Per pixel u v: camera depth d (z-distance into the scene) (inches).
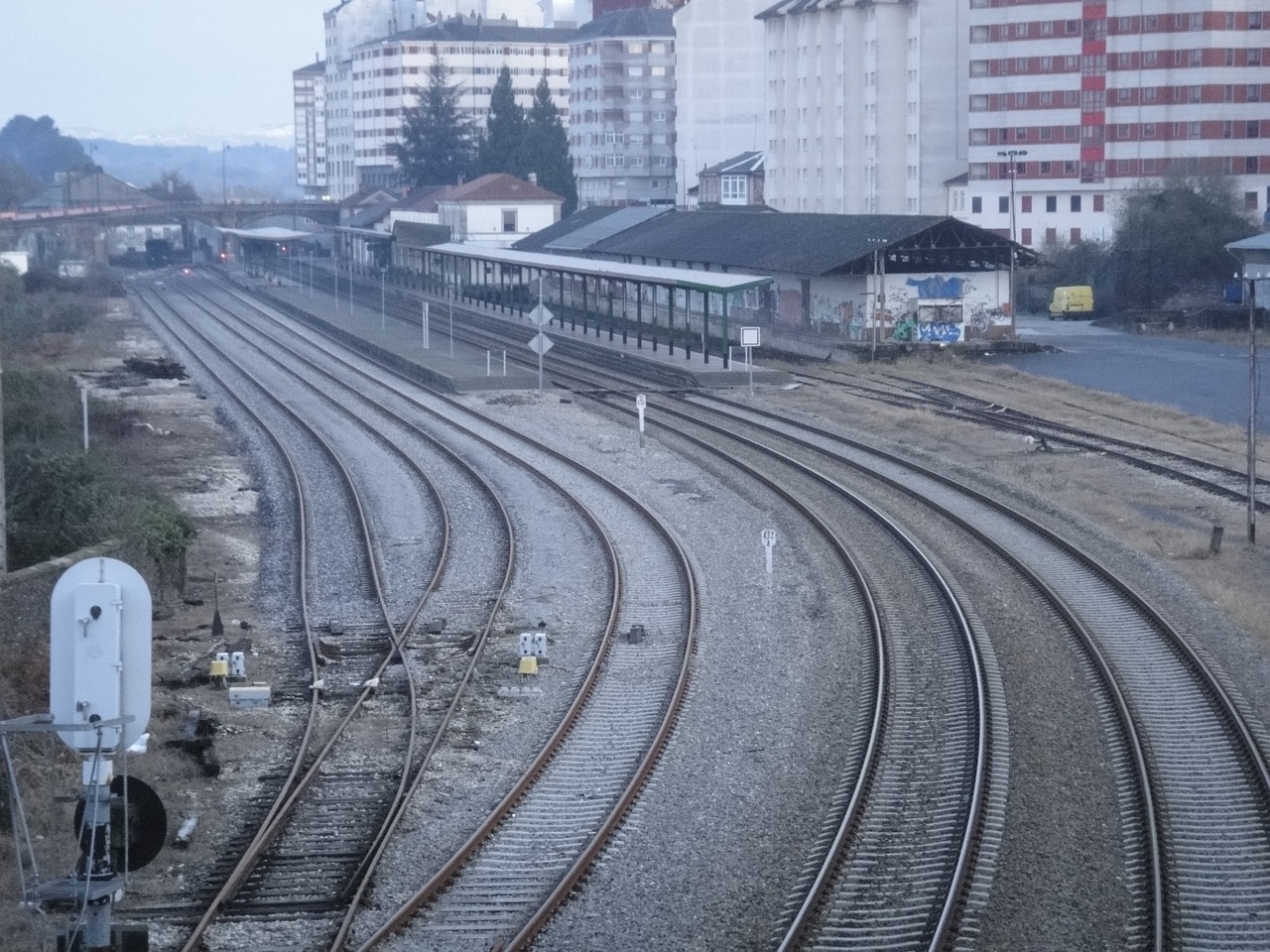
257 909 539.2
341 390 2201.0
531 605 991.6
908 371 2332.7
